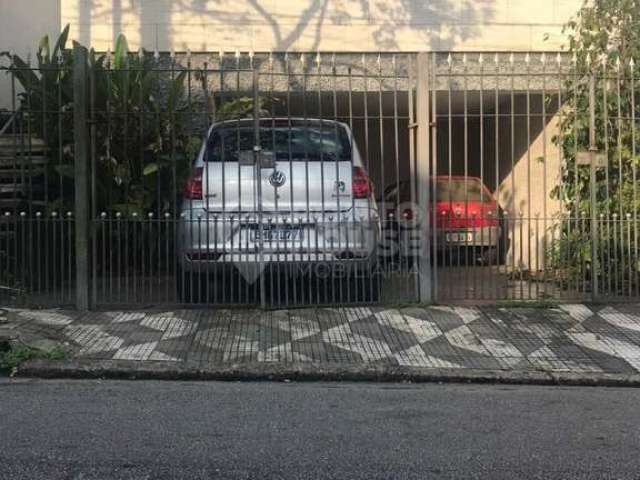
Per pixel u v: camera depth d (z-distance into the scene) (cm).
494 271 864
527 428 473
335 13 1105
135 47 1084
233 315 727
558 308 761
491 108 1255
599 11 838
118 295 759
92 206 746
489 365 612
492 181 1291
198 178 723
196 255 718
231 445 434
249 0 1096
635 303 776
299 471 396
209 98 852
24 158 800
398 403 529
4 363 591
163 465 402
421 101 762
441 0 1109
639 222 798
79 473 389
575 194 810
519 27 1114
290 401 530
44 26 1062
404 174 1153
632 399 544
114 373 586
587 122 814
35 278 764
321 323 707
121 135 836
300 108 1087
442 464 407
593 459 417
